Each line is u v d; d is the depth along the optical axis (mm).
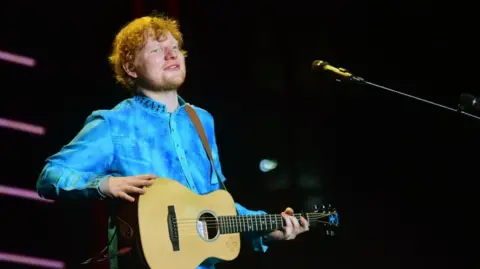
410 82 13898
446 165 13523
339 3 14188
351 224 13719
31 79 12188
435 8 13680
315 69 8875
